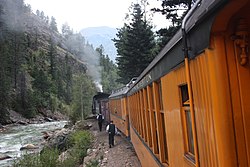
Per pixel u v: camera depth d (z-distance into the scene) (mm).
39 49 161250
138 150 10258
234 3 1711
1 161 23141
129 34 36469
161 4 25453
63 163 14008
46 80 107438
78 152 17031
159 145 4945
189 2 23641
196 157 2459
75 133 24250
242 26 1904
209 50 2027
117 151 15734
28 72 120000
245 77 1929
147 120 6715
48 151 14898
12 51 99812
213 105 2000
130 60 36312
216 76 1971
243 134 1927
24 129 56219
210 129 2115
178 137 3385
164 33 26500
